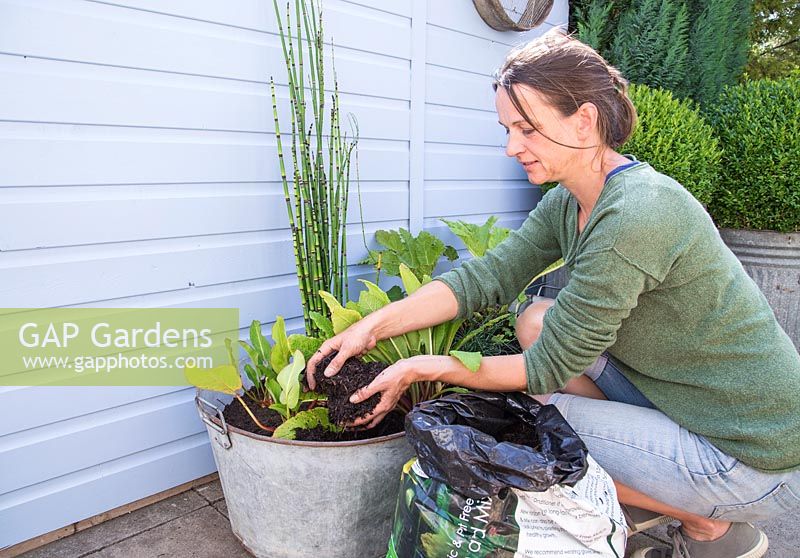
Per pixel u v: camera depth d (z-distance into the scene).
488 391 1.36
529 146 1.21
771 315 1.25
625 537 1.15
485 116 2.68
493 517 1.09
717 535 1.37
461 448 1.09
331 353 1.42
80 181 1.53
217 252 1.81
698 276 1.17
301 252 1.81
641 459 1.29
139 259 1.66
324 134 2.02
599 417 1.36
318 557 1.44
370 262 2.15
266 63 1.84
